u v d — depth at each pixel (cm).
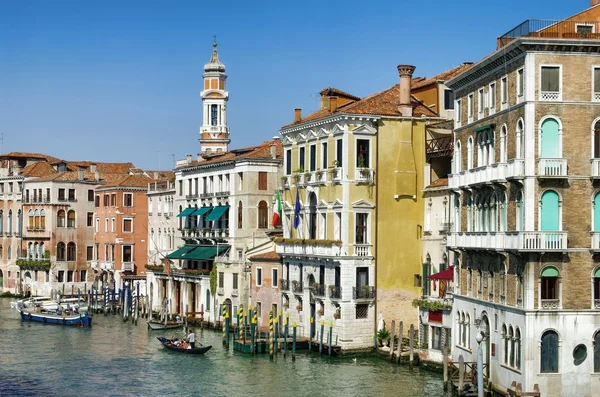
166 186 8244
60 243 9588
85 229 9725
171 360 5281
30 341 6153
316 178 5588
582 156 3625
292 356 5178
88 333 6575
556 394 3594
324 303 5416
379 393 4188
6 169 10362
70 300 8450
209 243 7131
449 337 4672
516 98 3738
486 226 4103
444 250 5038
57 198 9569
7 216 10206
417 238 5353
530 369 3578
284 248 5897
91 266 9575
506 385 3791
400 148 5353
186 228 7450
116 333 6562
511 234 3678
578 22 3769
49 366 5147
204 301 6856
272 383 4512
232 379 4647
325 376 4638
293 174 5950
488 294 4053
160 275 7650
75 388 4522
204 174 7294
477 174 4097
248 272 6309
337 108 5675
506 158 3866
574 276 3616
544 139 3622
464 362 4000
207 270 6825
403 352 4947
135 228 9125
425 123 5397
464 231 4294
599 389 3628
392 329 4962
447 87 5047
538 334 3581
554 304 3600
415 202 5362
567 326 3606
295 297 5769
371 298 5250
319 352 5222
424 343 5003
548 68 3628
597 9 3866
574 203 3619
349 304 5216
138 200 9150
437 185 5197
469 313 4291
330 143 5453
